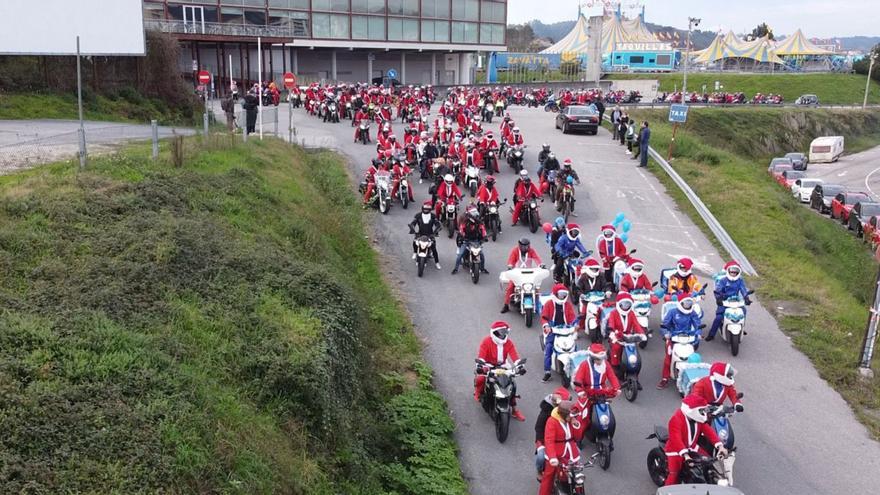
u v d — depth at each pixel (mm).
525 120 44594
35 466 6258
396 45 69938
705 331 15320
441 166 25594
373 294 16094
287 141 29125
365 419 10352
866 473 10508
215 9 57344
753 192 26750
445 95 59844
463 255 18172
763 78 100312
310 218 18359
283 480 7617
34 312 8875
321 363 9891
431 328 15031
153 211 13672
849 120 78375
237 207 15711
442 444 10773
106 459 6629
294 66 65312
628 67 113562
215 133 24688
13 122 28766
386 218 22422
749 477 10336
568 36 108812
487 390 11547
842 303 17891
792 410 12211
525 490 10000
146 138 23906
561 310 12859
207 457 7148
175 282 10969
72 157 17688
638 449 10953
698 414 9227
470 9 75938
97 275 10352
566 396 9312
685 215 23734
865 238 31641
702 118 64625
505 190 25875
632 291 13797
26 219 11883
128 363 8164
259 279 12141
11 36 31953
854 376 13438
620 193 25906
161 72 39500
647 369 13625
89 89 35281
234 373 9195
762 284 18094
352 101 41375
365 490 8789
